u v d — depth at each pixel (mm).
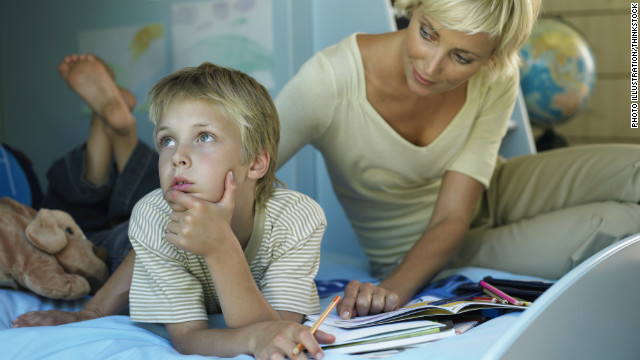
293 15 1952
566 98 2756
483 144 1288
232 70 903
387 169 1336
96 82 1682
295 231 907
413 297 1095
